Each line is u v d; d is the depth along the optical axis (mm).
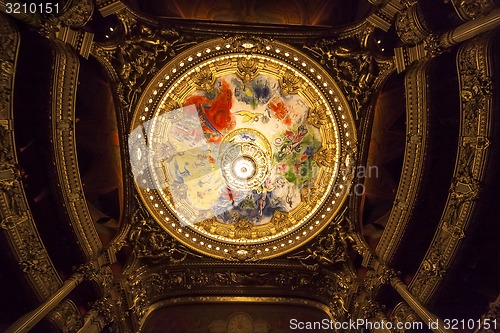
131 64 12312
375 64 12188
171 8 12867
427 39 9883
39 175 10703
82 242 11164
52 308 9656
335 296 13656
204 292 14352
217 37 12680
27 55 9781
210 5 12977
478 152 9109
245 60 13242
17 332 8266
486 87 8742
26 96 10094
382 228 13125
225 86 14000
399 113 12492
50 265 10062
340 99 13234
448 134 10828
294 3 13016
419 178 11039
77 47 10320
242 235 14852
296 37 12750
